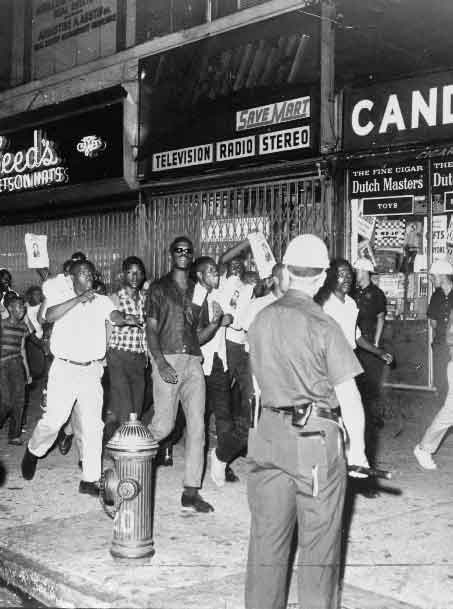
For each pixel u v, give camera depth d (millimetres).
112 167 13836
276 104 11148
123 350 7176
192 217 12445
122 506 4605
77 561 4660
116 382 7195
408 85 9750
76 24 15250
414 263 9805
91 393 6281
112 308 6359
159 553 4809
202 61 12250
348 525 5469
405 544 5055
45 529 5301
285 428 3430
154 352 5852
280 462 3438
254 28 11500
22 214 16125
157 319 5914
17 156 16094
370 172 10133
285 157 11023
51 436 6457
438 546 5020
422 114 9648
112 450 4609
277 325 3525
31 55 16438
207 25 12461
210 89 12156
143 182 13250
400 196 9898
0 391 8492
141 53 13648
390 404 9945
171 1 13312
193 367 5941
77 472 7078
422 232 9734
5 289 10781
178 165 12602
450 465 7441
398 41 9789
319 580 3393
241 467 7355
